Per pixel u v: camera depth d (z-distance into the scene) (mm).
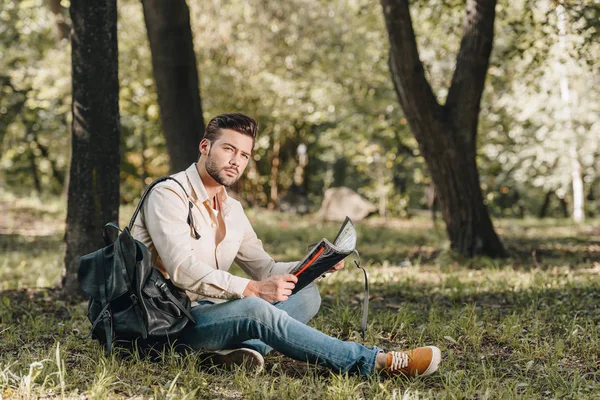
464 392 3318
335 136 22828
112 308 3455
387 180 22328
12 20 18250
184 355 3572
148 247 3547
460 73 9281
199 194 3523
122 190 27234
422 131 9281
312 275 3541
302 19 17734
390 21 8898
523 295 6066
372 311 5457
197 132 8656
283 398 3148
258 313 3381
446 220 9664
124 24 16812
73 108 6094
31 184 29859
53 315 5234
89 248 6109
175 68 8445
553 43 9484
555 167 23797
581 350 4145
